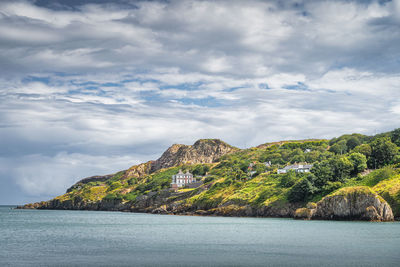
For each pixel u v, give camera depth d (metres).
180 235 111.00
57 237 107.94
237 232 117.44
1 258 70.12
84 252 77.25
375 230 115.81
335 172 199.38
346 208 158.88
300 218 175.88
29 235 114.75
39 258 70.12
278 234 108.94
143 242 93.88
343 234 105.62
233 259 68.19
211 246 85.25
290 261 65.88
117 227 146.62
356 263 63.47
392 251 75.50
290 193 198.25
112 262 65.88
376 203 151.75
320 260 66.44
